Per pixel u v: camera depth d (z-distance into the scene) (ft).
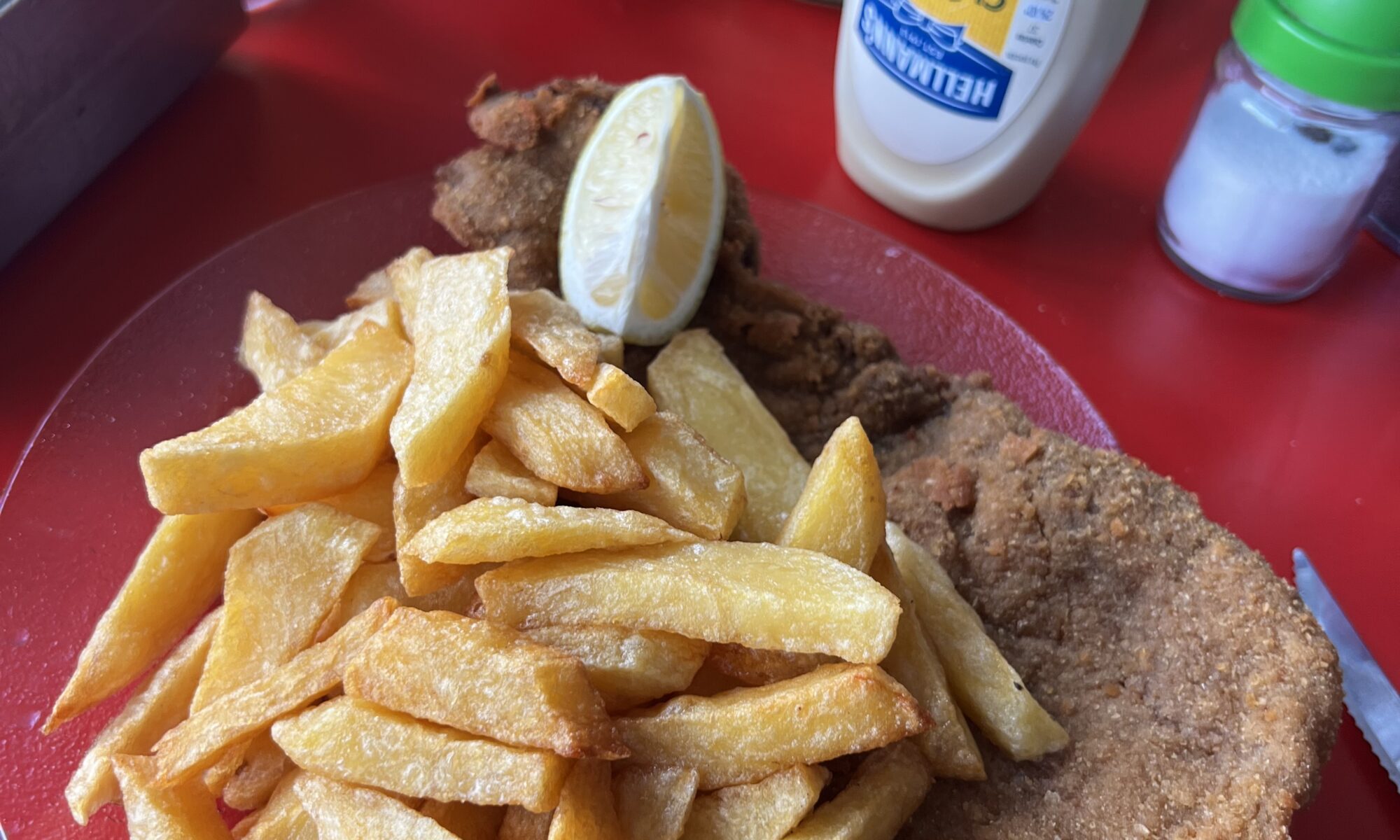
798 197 0.92
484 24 1.02
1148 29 1.07
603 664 0.48
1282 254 0.82
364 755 0.45
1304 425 0.80
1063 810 0.52
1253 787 0.49
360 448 0.53
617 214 0.66
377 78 0.95
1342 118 0.74
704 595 0.47
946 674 0.55
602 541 0.49
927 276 0.79
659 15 1.05
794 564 0.49
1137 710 0.55
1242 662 0.53
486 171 0.71
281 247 0.73
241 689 0.47
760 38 1.05
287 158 0.88
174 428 0.64
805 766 0.47
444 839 0.43
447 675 0.44
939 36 0.78
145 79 0.84
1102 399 0.80
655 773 0.48
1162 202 0.90
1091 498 0.59
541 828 0.47
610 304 0.66
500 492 0.53
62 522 0.59
